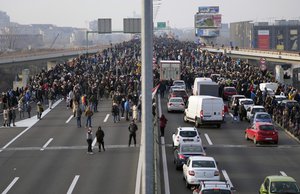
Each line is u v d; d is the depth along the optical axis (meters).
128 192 30.17
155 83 77.31
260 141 44.41
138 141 45.47
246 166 36.69
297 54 116.69
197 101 53.16
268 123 45.69
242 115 57.28
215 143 45.19
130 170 35.59
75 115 59.41
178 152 35.44
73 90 65.88
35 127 53.56
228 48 162.00
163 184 31.58
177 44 184.25
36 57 135.12
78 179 33.44
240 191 29.92
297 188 25.70
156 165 33.03
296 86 121.12
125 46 162.62
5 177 34.38
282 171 35.12
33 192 30.53
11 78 171.38
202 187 24.67
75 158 39.62
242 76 79.88
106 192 30.23
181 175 33.94
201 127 53.34
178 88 71.94
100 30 115.31
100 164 37.56
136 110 55.19
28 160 39.31
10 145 44.91
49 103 66.38
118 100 59.75
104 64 97.06
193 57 109.69
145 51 18.59
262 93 66.00
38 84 72.12
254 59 145.00
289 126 50.47
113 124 54.47
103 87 72.94
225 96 71.25
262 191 26.52
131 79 71.81
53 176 34.38
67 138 47.59
